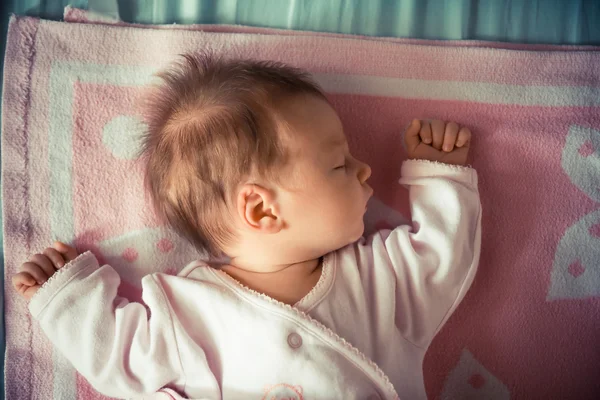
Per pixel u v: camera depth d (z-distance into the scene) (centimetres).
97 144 115
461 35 121
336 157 98
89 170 115
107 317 104
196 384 100
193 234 105
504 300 115
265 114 95
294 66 116
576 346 115
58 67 116
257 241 100
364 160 117
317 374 94
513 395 115
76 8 118
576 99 117
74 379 113
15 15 116
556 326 115
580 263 115
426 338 105
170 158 99
